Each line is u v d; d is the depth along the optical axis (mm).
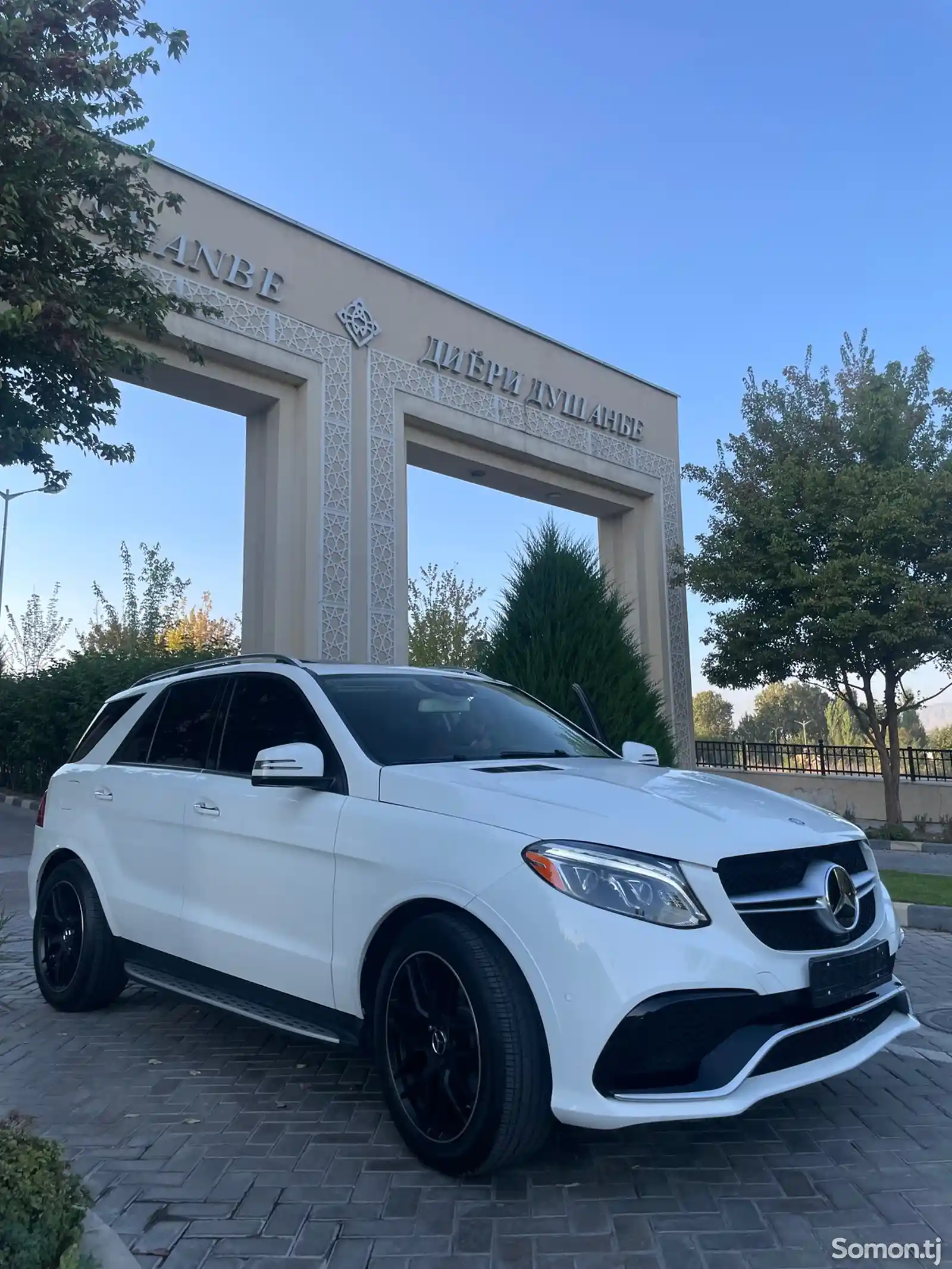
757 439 17750
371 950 3580
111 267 8852
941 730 36156
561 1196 3137
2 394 7949
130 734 5434
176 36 8016
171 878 4625
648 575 19875
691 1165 3369
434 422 15617
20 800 18359
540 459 17500
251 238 13469
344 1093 4105
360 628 14008
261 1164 3396
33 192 7711
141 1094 4113
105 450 8859
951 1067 4418
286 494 13836
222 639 31609
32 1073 4395
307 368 13898
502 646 10945
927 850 14195
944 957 6969
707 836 3193
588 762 4363
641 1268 2727
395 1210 3055
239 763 4500
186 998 4422
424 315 15633
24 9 7406
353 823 3697
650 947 2941
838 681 16797
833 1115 3826
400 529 14766
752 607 16719
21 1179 2547
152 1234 2922
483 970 3088
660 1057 2924
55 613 32062
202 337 12742
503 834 3229
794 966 3119
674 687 19797
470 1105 3123
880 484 15211
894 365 16578
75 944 5270
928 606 14898
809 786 19922
